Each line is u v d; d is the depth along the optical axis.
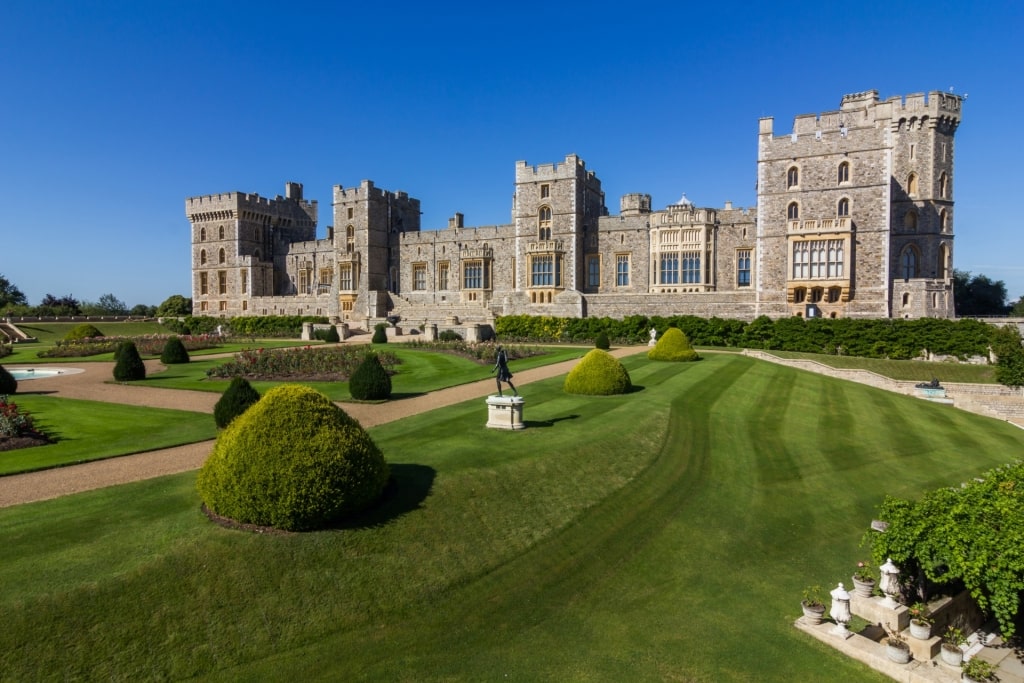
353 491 11.47
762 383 31.34
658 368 35.06
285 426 11.30
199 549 10.22
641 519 14.43
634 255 62.97
